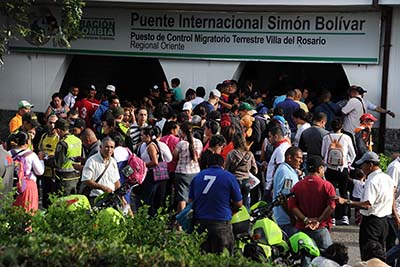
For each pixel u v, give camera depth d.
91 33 23.94
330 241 11.60
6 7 20.50
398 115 21.05
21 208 9.35
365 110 19.77
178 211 15.39
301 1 20.70
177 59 23.23
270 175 15.22
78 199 10.87
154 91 23.11
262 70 25.89
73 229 8.95
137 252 7.61
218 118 17.58
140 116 16.58
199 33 22.94
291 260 11.02
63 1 19.89
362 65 21.45
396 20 21.00
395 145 20.97
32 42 24.44
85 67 26.88
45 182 15.64
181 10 23.00
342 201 11.76
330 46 21.72
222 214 10.89
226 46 22.69
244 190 14.51
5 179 11.91
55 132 15.76
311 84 25.14
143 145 15.48
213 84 22.95
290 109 19.45
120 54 23.73
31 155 13.38
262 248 10.98
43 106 24.67
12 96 24.92
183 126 15.66
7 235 8.57
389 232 14.06
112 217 9.53
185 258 7.76
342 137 16.77
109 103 19.45
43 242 7.71
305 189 11.58
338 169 16.64
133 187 15.09
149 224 9.25
